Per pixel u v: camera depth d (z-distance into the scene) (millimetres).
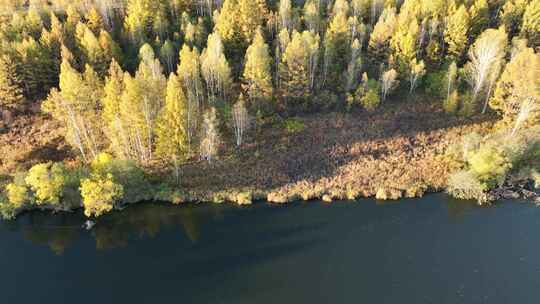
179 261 55812
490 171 65438
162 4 96312
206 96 80938
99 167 62750
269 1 106688
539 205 63969
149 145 68062
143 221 62469
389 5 94750
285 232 59938
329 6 101312
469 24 91312
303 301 49875
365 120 78812
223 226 61156
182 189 65812
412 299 49938
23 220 62156
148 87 65312
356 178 67875
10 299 50219
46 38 82750
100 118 70062
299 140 74375
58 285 52375
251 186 66500
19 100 76812
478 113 80562
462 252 56188
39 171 59250
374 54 87438
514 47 82875
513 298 49844
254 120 75500
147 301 50062
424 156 71875
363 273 53406
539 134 69625
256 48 73812
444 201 65188
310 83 82125
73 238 60031
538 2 86562
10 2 100062
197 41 88125
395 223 61219
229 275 53375
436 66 89438
